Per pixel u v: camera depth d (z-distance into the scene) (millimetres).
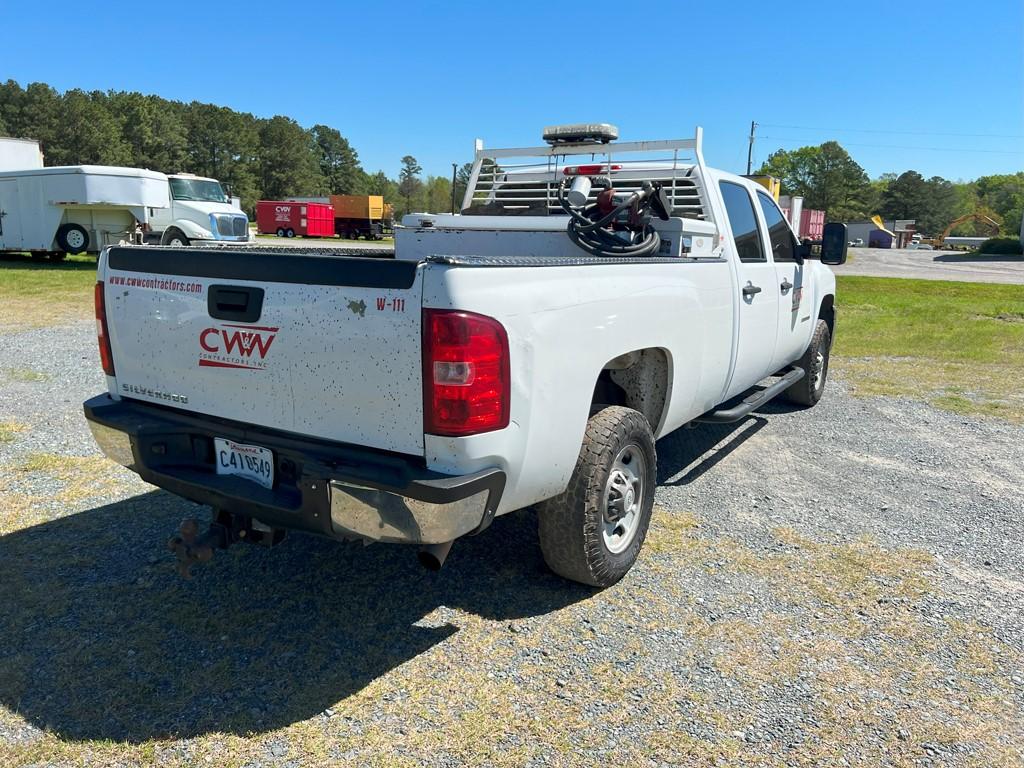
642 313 3430
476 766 2404
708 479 5098
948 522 4430
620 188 5211
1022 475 5285
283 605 3338
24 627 3102
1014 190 157625
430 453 2600
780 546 4055
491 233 4531
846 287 21781
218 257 2902
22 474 4785
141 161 107062
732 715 2676
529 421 2783
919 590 3605
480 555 3854
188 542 2947
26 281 16766
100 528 4039
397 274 2535
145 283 3168
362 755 2439
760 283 5016
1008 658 3070
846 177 120500
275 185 125375
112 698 2680
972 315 14422
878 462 5523
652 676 2889
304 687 2775
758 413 6922
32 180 20406
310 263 2695
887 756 2494
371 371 2627
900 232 82812
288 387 2822
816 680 2893
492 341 2566
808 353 6750
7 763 2357
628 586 3578
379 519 2621
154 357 3195
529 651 3033
